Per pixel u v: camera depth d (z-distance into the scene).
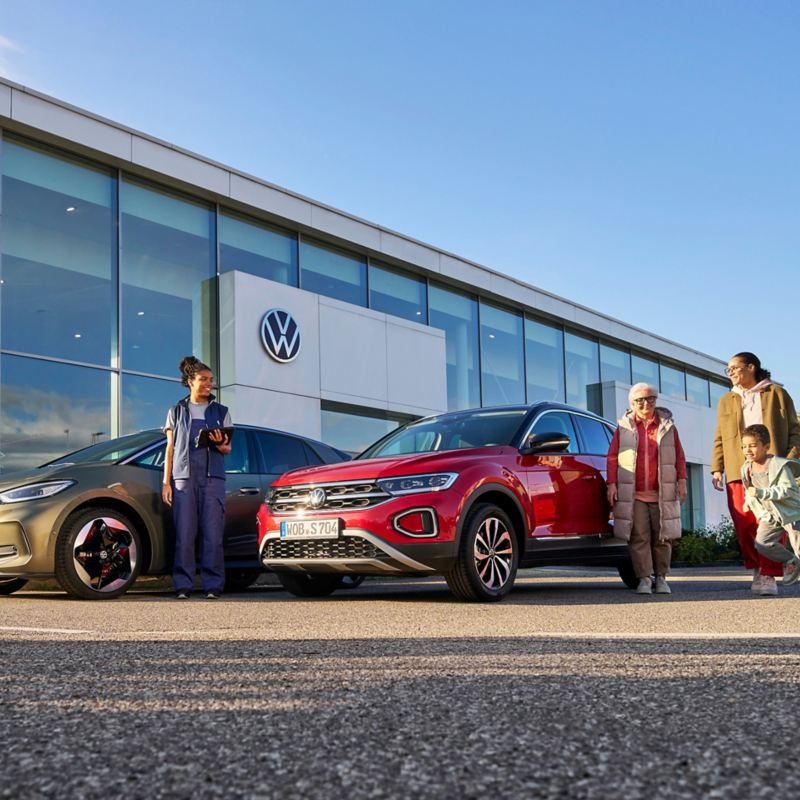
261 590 8.23
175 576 6.64
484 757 1.68
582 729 1.91
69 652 3.25
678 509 6.48
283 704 2.21
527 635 3.70
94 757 1.71
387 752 1.72
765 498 5.86
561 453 6.82
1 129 11.91
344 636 3.74
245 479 7.79
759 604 5.23
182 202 14.19
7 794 1.48
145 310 13.31
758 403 6.24
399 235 17.64
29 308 11.85
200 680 2.58
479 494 5.82
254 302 14.42
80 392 12.23
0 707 2.20
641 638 3.56
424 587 7.77
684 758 1.67
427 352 17.88
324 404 15.74
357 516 5.64
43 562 6.34
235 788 1.50
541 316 21.67
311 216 15.88
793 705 2.16
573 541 6.63
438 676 2.62
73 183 12.71
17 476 6.71
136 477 6.93
